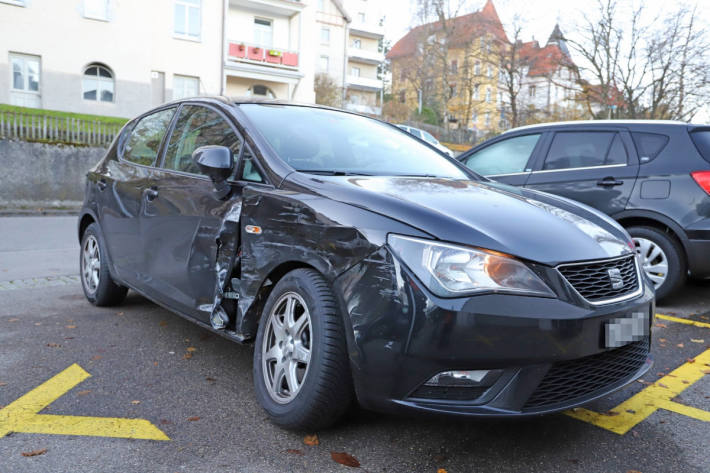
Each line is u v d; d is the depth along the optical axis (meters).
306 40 28.73
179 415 2.61
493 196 2.71
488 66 39.72
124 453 2.26
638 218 4.89
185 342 3.68
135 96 22.73
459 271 2.06
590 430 2.58
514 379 2.07
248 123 3.08
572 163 5.22
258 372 2.64
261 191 2.70
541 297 2.08
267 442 2.37
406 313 2.06
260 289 2.66
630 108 28.61
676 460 2.32
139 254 3.69
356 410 2.70
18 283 5.48
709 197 4.44
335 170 2.88
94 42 21.77
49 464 2.16
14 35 20.33
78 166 16.16
